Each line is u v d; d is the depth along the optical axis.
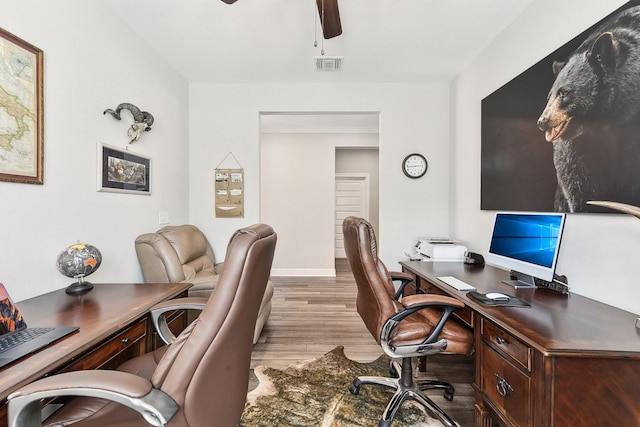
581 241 1.61
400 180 3.43
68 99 1.71
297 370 2.13
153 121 2.47
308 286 4.56
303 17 2.20
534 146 1.97
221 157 3.42
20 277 1.44
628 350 0.97
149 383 0.75
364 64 2.94
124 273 2.23
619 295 1.40
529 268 1.62
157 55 2.72
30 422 0.73
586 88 1.57
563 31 1.74
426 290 2.11
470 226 2.88
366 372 2.11
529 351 1.07
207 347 0.77
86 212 1.85
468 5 2.06
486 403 1.35
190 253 2.67
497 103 2.40
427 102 3.40
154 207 2.67
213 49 2.66
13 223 1.40
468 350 1.54
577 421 0.98
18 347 0.93
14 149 1.39
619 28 1.39
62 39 1.67
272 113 3.50
